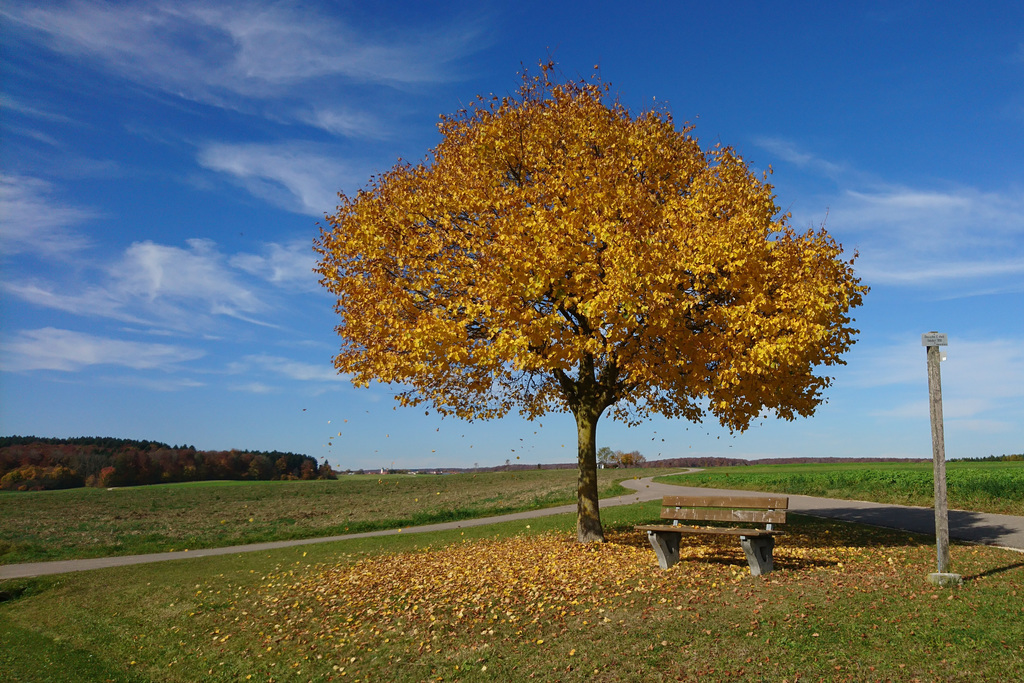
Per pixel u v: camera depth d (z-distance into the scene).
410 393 14.07
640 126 14.15
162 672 8.12
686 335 11.50
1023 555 10.41
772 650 6.22
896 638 6.17
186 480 82.81
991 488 19.89
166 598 12.28
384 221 13.40
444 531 21.30
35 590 14.65
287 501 45.06
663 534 10.69
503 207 12.53
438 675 6.77
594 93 14.28
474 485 53.75
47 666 8.73
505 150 13.71
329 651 8.06
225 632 9.53
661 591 8.92
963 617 6.55
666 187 13.38
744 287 11.36
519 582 10.35
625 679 6.01
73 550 21.66
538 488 43.09
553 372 15.20
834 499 25.72
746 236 11.12
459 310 12.80
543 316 11.48
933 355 8.79
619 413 16.97
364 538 21.19
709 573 9.80
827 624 6.77
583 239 11.74
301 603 10.70
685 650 6.50
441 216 13.38
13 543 23.19
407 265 12.94
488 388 13.97
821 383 12.87
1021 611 6.57
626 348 11.71
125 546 22.17
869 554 11.10
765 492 32.00
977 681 5.07
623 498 30.83
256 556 18.05
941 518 8.55
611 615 8.02
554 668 6.48
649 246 11.13
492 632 7.87
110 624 10.77
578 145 13.17
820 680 5.45
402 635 8.26
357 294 13.05
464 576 11.38
